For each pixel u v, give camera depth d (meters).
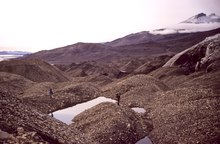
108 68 122.75
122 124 24.83
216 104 27.16
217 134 21.42
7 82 49.50
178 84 51.75
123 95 40.94
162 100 34.09
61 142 15.52
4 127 13.54
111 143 22.39
